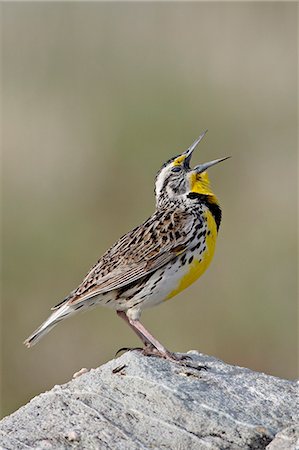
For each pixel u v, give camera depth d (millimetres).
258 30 16125
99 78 15789
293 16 16078
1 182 14656
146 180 14797
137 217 14602
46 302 14125
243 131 15391
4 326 14016
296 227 14266
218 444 6816
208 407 7012
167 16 16469
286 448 6668
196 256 8453
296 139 15297
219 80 15828
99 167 14844
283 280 13977
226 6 16297
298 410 7094
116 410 7039
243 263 14086
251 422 6930
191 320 13805
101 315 13812
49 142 14953
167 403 7039
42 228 14359
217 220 8734
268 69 15898
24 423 7023
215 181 14930
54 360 13781
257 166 15031
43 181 14758
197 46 16188
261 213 14516
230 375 7480
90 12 16562
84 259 14328
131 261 8273
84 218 14570
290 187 14672
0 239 14297
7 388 13703
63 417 7023
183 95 15406
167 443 6820
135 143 14875
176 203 8664
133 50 16219
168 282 8367
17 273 14211
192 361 7719
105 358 13727
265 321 13797
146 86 15523
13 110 15195
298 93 15734
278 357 13750
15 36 16109
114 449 6770
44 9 16359
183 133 15117
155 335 13688
